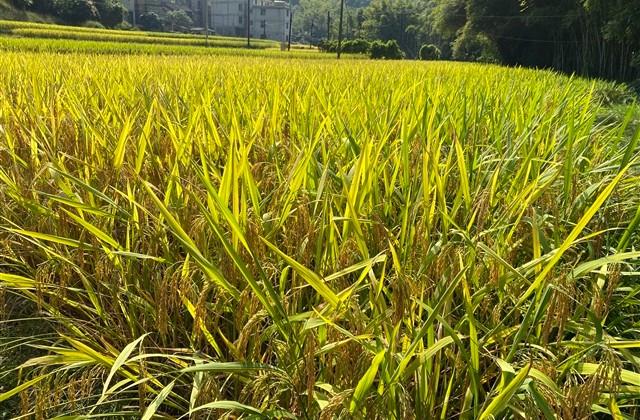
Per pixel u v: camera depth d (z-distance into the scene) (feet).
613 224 11.20
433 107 12.56
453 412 7.31
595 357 8.00
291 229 8.53
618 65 125.08
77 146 12.12
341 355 6.51
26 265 10.34
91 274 9.80
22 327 10.46
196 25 451.94
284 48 258.98
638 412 8.19
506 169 11.17
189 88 19.75
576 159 11.94
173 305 7.99
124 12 326.65
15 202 11.59
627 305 9.78
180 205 9.16
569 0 139.74
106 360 6.55
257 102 16.63
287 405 6.99
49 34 157.38
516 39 163.22
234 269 7.48
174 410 8.27
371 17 414.00
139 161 9.55
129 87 19.38
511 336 7.52
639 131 8.45
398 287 5.92
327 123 11.80
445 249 7.01
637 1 102.17
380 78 32.32
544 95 22.40
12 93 18.95
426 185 7.97
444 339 5.72
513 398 6.05
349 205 7.04
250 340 7.46
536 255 6.98
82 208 7.88
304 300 8.52
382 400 5.94
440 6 192.44
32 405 7.99
